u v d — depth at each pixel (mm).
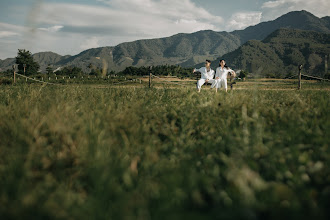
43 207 1289
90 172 1741
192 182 1539
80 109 3893
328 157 1928
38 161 1946
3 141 2400
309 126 3049
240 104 4352
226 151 2391
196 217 1291
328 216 1322
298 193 1516
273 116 3686
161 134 3121
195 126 3355
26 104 3832
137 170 1899
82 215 1249
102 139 2301
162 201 1417
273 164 1905
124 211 1243
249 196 1338
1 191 1470
